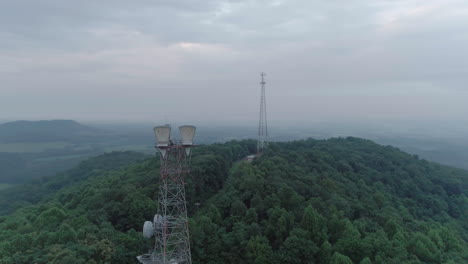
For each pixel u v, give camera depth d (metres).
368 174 111.38
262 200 69.12
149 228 45.31
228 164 103.75
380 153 135.25
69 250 43.78
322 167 102.25
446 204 107.50
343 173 105.31
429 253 63.94
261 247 54.56
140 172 92.38
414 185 111.31
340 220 65.56
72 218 58.69
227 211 68.69
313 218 60.38
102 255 46.72
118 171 113.25
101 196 69.81
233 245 55.97
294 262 54.69
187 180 74.31
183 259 45.94
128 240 52.09
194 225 55.88
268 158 99.25
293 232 58.25
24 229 56.66
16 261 42.88
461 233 88.56
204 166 83.75
